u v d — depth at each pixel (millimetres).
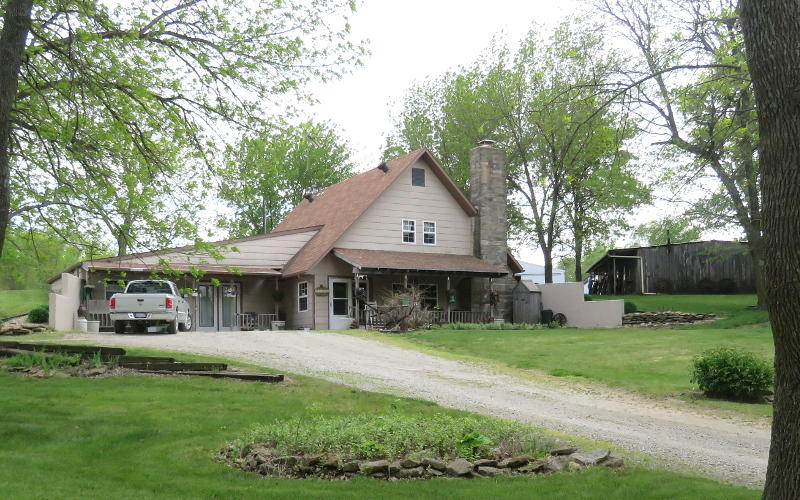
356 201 35781
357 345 23625
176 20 14109
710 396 15492
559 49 37812
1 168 9656
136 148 14172
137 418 10672
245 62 14266
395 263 32844
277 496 7246
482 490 7555
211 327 33281
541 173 42188
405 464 8367
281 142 14562
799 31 5434
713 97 12812
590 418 12898
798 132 5352
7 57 9773
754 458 10055
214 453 9070
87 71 12969
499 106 39406
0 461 8266
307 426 9531
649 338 24891
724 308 35656
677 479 8219
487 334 27453
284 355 19953
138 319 24891
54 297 27141
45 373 14219
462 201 37219
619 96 10172
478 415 12336
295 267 33625
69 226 14688
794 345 5297
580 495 7371
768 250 5484
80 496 6945
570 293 36375
